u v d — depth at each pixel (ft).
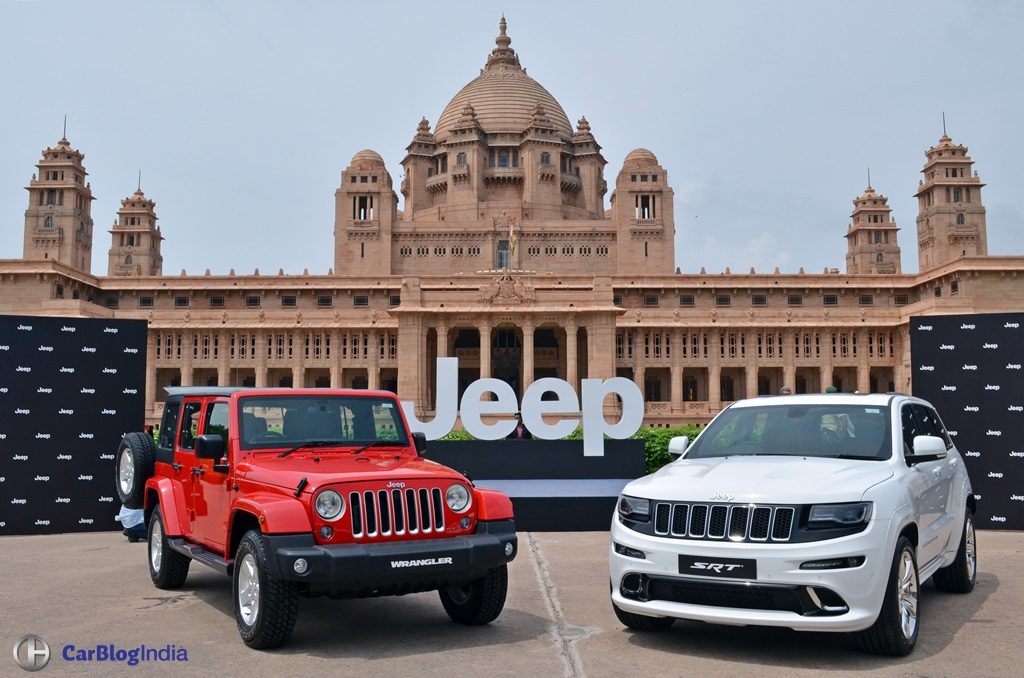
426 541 33.78
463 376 310.86
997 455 66.59
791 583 29.84
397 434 41.50
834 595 29.84
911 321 70.64
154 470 48.88
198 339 284.00
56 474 69.15
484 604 35.86
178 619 38.45
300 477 33.68
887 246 408.67
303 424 39.78
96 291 305.73
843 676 28.94
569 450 78.95
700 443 40.55
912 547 33.73
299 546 31.78
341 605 41.37
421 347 257.14
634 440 79.41
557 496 67.82
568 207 379.76
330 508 32.68
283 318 285.23
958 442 67.97
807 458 35.86
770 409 40.91
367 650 32.68
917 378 70.03
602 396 80.23
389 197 336.70
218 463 38.63
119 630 36.27
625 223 334.65
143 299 306.35
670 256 333.21
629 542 33.53
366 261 332.39
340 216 335.26
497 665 30.48
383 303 306.96
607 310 256.52
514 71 414.62
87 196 366.22
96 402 70.69
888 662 30.73
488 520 35.68
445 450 78.59
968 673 29.27
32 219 351.87
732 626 36.42
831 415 39.14
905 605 32.32
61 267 279.28
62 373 70.08
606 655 31.83
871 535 30.48
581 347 297.74
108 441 70.69
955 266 272.51
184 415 45.01
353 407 41.42
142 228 393.29
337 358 283.38
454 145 374.22
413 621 37.86
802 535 30.32
